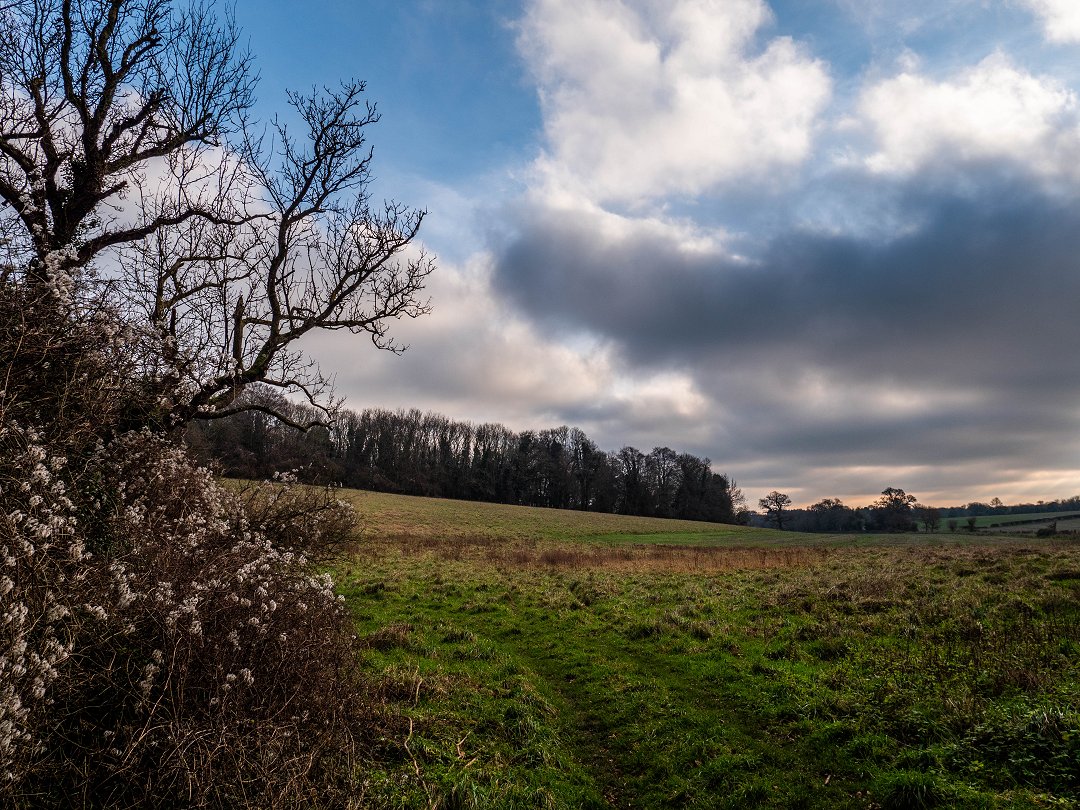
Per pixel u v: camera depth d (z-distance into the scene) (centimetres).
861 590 1591
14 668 365
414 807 540
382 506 6172
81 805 409
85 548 558
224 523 729
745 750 727
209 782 440
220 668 500
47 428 580
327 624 669
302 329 996
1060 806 507
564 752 748
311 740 557
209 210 969
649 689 962
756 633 1265
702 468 11512
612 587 2009
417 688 845
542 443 10969
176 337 858
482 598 1812
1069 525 7844
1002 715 663
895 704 770
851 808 580
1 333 550
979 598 1338
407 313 1072
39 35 762
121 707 463
